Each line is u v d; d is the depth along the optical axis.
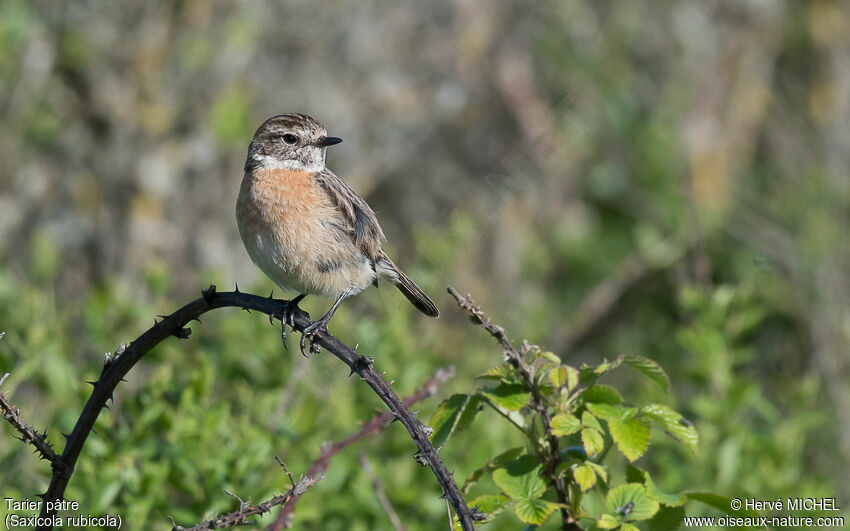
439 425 5.60
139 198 13.91
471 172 15.77
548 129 15.70
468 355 10.47
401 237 15.55
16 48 13.51
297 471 7.89
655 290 15.63
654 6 17.81
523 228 15.55
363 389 9.17
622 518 5.35
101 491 7.18
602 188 16.66
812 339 13.66
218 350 9.20
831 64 17.14
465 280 13.47
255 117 15.06
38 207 13.71
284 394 8.48
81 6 13.85
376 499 8.05
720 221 15.00
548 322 14.59
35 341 8.51
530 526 5.79
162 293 10.14
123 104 14.01
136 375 11.45
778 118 17.09
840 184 15.45
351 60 15.68
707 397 9.27
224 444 7.88
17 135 13.64
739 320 9.59
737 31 17.84
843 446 11.80
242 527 7.11
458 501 4.93
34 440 5.44
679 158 16.52
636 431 5.38
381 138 15.71
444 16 16.11
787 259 14.28
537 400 5.47
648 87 17.56
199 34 14.20
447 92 15.93
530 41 16.69
